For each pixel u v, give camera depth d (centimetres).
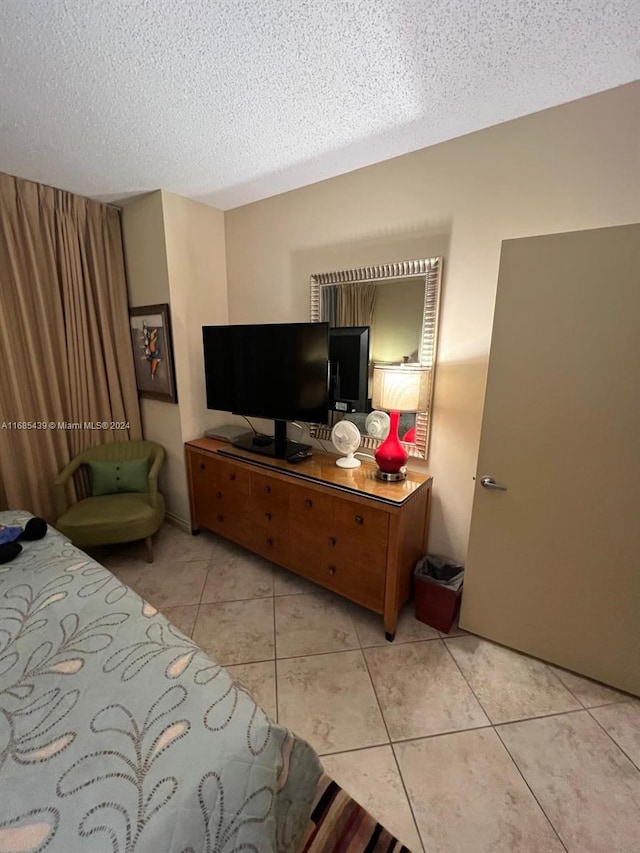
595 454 145
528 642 171
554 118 150
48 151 184
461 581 190
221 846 64
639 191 140
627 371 134
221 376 238
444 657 172
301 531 207
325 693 154
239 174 211
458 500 199
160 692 84
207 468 253
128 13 106
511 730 139
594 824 112
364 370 209
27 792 64
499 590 174
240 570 238
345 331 210
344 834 104
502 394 157
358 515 181
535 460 156
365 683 158
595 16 107
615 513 145
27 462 240
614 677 155
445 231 182
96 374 269
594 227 149
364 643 180
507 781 122
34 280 228
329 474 201
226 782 69
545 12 107
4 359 225
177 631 105
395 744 134
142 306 267
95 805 63
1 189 210
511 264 146
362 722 142
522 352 150
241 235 264
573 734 138
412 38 116
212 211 263
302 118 159
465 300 182
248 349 223
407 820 112
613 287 131
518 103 148
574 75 132
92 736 74
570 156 150
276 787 75
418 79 135
